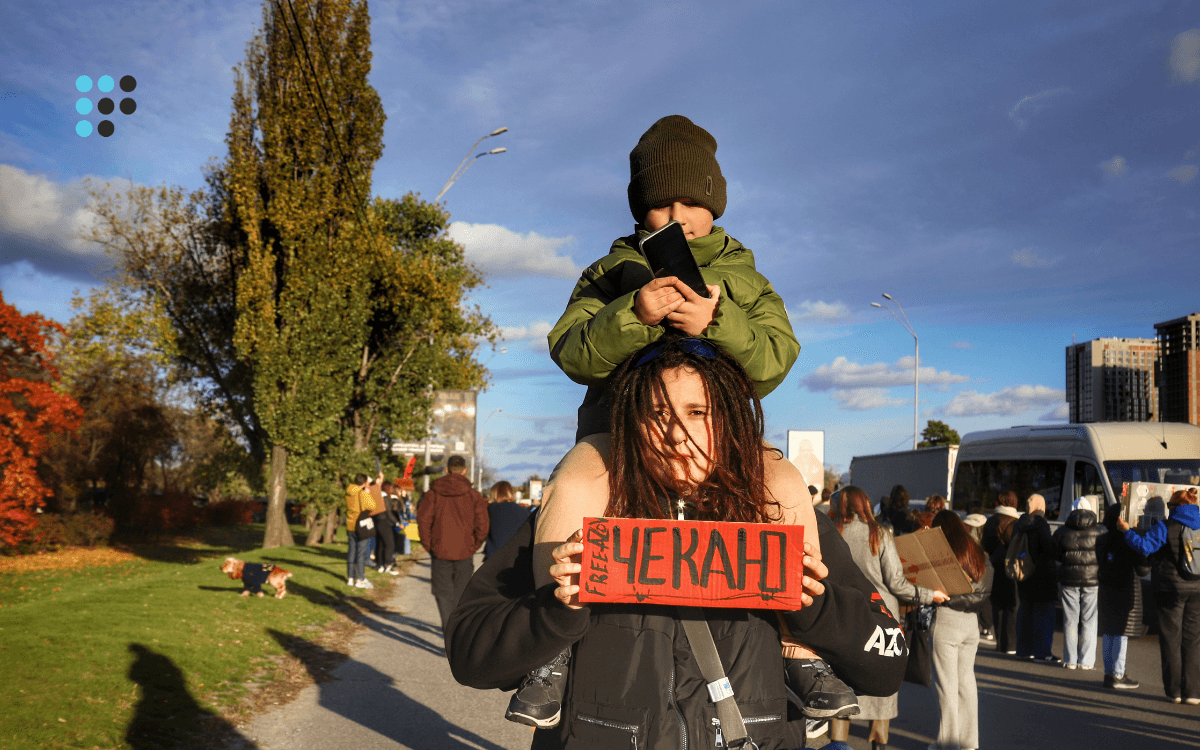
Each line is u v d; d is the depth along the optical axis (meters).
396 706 6.98
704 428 1.52
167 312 29.94
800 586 1.36
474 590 1.66
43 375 22.66
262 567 11.84
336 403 23.36
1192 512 8.04
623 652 1.47
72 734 5.02
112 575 18.42
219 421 32.19
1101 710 7.75
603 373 1.60
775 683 1.53
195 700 6.30
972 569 5.74
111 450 30.58
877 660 1.58
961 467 17.77
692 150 1.79
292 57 22.48
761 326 1.66
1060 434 14.51
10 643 6.71
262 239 23.92
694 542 1.38
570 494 1.55
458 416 27.61
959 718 5.84
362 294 24.16
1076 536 9.97
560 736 1.49
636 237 1.83
